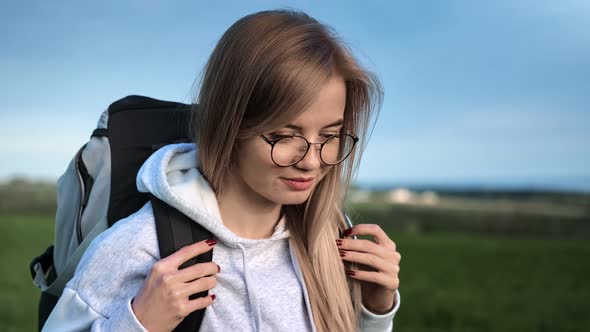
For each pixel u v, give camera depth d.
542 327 7.22
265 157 1.30
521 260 12.78
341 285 1.61
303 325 1.50
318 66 1.25
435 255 13.39
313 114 1.27
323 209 1.57
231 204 1.51
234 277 1.45
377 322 1.68
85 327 1.35
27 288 7.45
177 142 1.78
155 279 1.27
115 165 1.73
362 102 1.53
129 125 1.81
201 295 1.36
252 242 1.49
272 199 1.36
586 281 10.31
